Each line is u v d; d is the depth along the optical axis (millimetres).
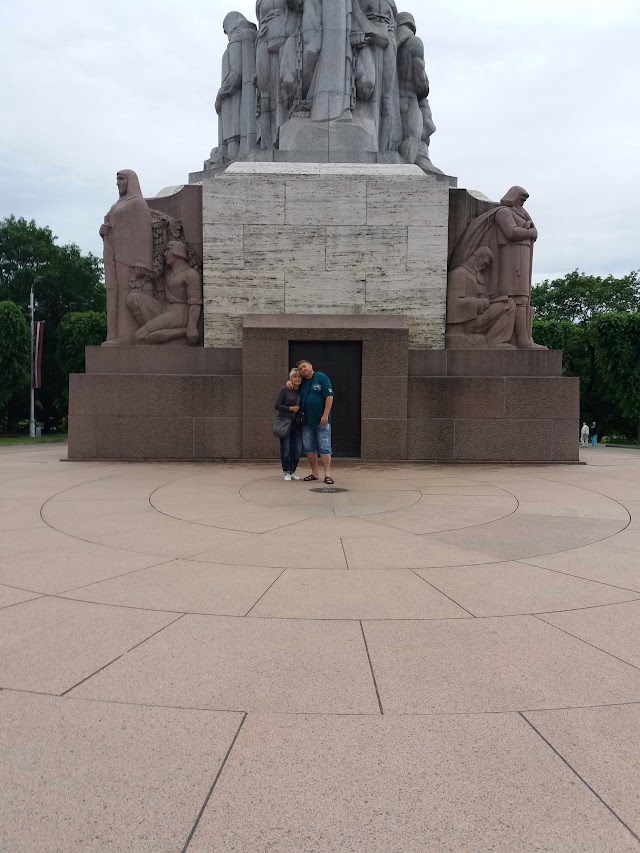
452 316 12477
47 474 10180
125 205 12383
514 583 4617
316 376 9227
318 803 2184
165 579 4676
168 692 2949
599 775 2344
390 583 4598
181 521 6617
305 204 12430
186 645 3484
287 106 15023
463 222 12680
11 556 5297
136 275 12375
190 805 2166
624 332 35906
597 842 2010
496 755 2471
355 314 12453
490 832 2049
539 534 6109
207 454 12008
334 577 4730
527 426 12031
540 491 8594
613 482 9477
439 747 2521
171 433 12000
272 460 11930
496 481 9523
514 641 3576
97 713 2758
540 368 12297
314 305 12469
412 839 2018
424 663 3283
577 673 3178
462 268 12469
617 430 41375
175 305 12523
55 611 4004
